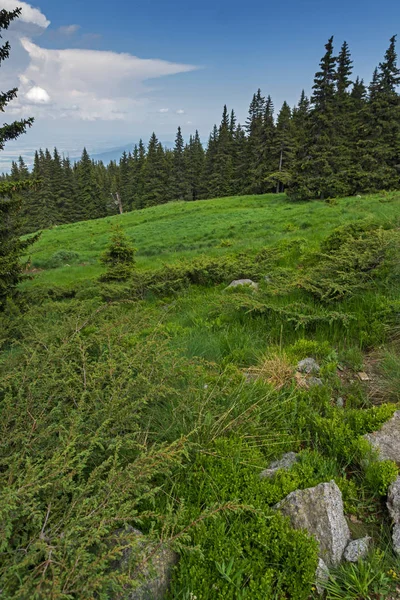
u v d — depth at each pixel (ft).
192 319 20.95
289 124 165.07
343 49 122.42
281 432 10.14
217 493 7.77
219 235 72.49
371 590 6.26
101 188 237.25
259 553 6.48
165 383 10.71
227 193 198.49
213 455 8.74
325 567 6.48
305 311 17.78
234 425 10.06
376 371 13.08
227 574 5.99
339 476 8.63
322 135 104.37
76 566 5.16
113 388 9.38
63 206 217.77
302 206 94.89
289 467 8.77
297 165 110.32
